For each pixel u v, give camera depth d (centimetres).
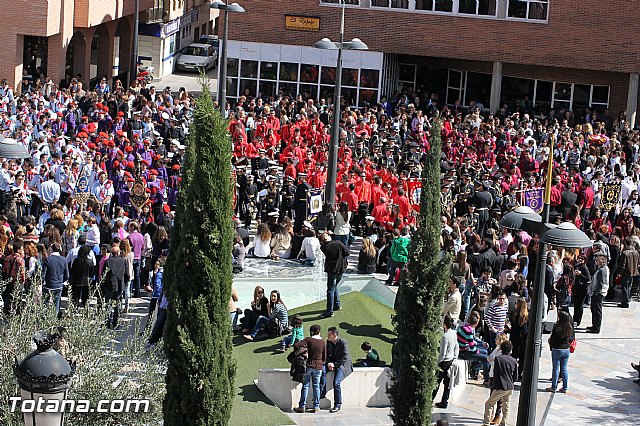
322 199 3441
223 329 1570
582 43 5412
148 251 2925
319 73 5531
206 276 1544
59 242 2623
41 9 5116
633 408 2484
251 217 3634
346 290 3027
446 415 2364
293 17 5494
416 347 1884
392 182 3600
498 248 2973
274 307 2578
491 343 2575
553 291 2972
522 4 5431
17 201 3128
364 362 2484
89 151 3519
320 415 2331
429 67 5847
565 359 2527
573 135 4581
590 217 3800
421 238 1889
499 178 3753
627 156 4659
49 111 4228
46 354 1098
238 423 2202
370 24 5491
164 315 2514
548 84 5697
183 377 1552
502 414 2317
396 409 1902
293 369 2338
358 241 3600
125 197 3322
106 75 6209
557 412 2434
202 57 7369
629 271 3197
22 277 2345
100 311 1675
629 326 3061
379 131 4456
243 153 3944
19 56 5169
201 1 8175
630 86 5406
